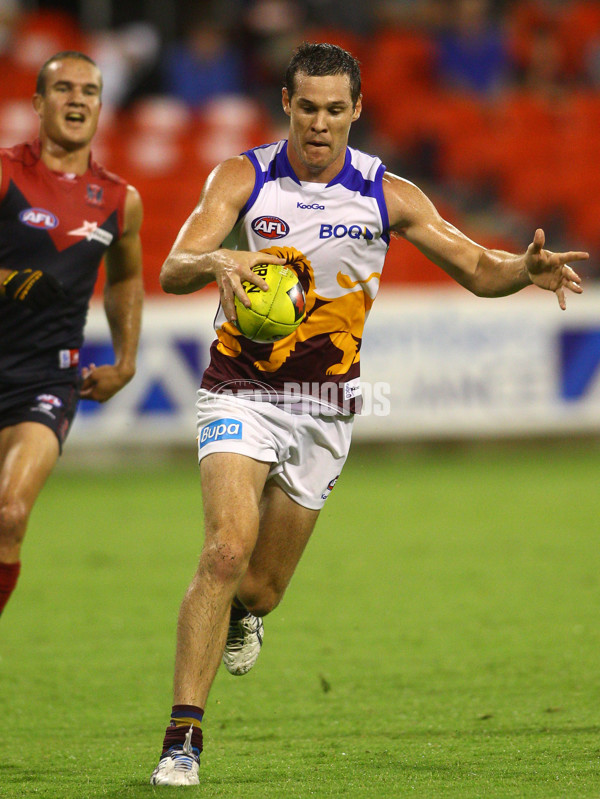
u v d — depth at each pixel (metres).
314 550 28.52
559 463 43.28
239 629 14.95
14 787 11.67
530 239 55.59
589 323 44.09
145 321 40.34
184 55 58.47
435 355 42.38
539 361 43.56
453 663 18.06
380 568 26.27
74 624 21.31
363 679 17.23
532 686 16.48
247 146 56.50
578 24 64.31
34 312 15.55
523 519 32.16
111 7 63.06
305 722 14.92
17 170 15.91
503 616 21.44
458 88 61.09
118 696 16.52
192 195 53.38
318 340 13.19
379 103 60.00
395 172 58.12
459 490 37.47
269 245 12.81
